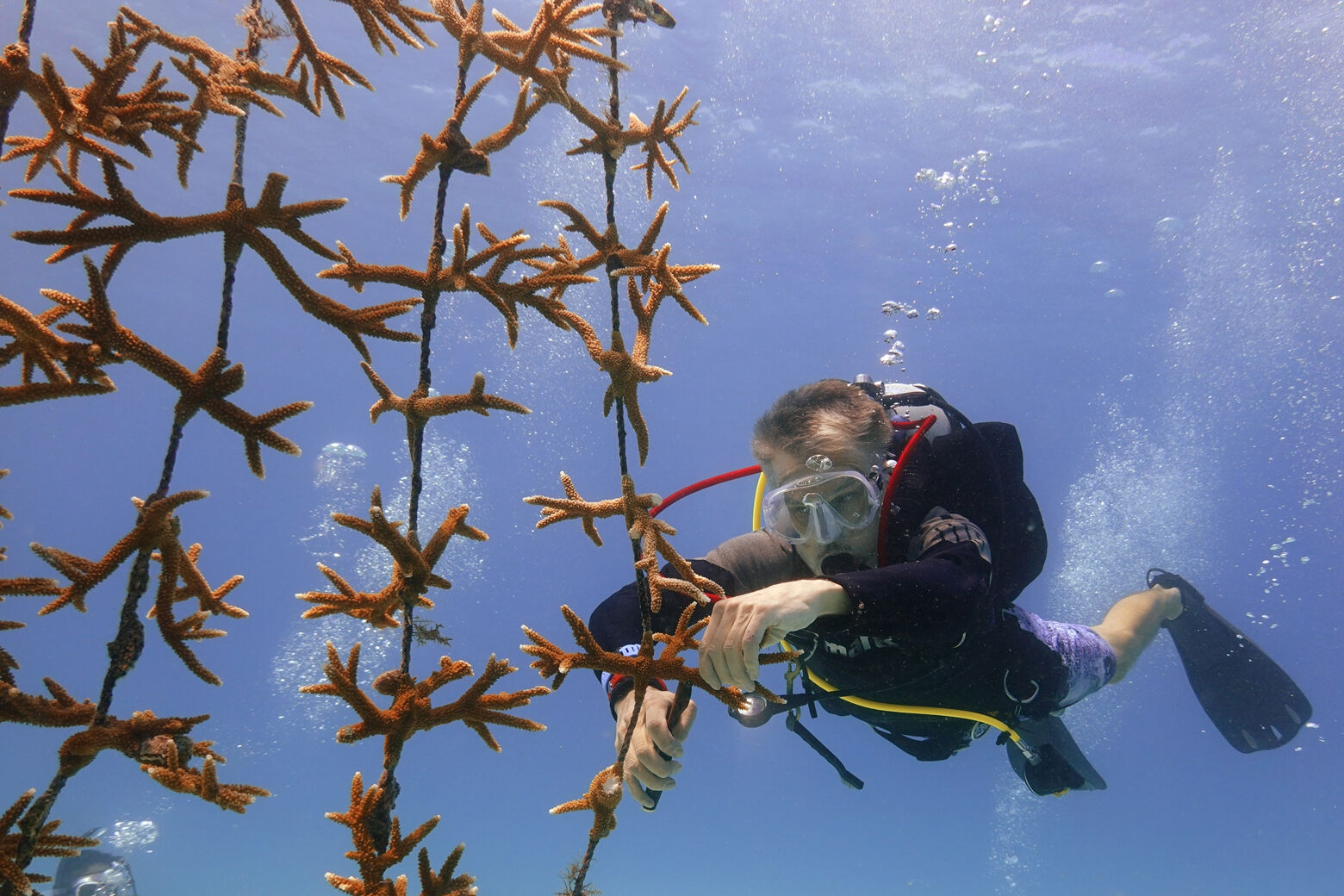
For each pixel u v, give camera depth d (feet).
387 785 3.15
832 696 9.99
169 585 2.90
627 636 7.35
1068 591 62.80
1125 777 104.27
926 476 9.23
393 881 3.11
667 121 3.90
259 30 3.59
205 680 3.00
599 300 68.33
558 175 64.69
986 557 7.98
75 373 2.90
